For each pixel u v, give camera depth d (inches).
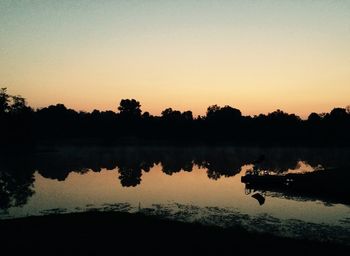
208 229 713.6
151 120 7032.5
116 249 578.9
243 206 1059.3
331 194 1220.5
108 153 3959.2
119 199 1177.4
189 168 2281.0
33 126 4084.6
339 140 5605.3
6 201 1141.7
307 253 577.3
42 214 957.8
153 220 779.4
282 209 1016.2
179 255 557.9
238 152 4256.9
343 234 747.4
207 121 6786.4
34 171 2048.5
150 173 1969.7
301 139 5846.5
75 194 1273.4
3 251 562.3
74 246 589.6
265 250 588.4
